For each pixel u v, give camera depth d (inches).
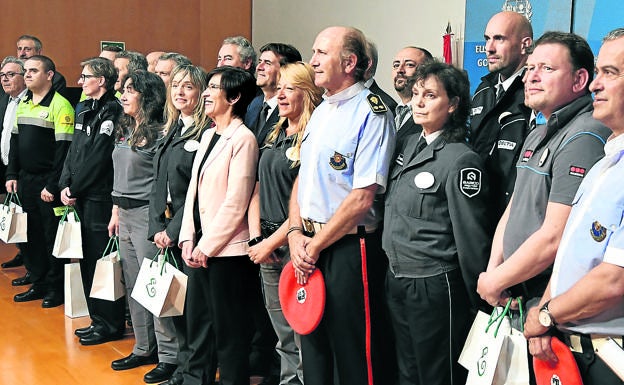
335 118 112.5
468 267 100.0
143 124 153.9
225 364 132.2
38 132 208.1
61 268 205.2
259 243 124.6
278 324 130.5
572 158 85.9
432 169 102.4
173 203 140.9
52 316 193.8
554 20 191.9
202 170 131.3
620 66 76.7
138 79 154.6
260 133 144.1
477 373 90.2
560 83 89.0
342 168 110.7
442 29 229.0
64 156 203.5
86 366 158.7
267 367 149.0
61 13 306.7
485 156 115.0
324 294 111.4
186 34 327.6
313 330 113.8
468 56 215.5
